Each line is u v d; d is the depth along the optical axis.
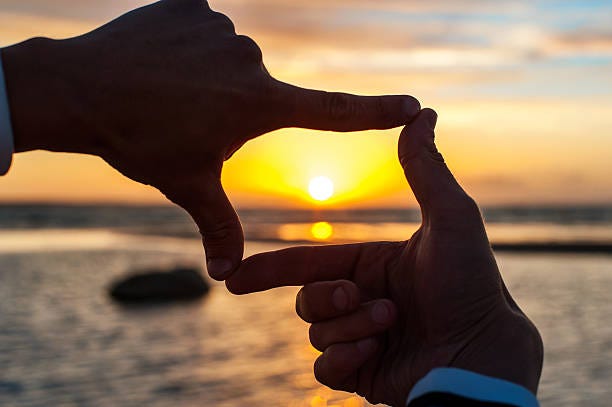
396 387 1.15
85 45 0.89
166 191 0.96
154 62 0.90
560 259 31.06
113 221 94.06
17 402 8.55
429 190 1.10
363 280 1.23
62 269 27.53
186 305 17.17
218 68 0.93
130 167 0.93
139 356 11.07
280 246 41.25
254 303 17.34
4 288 20.66
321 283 1.15
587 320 14.12
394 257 1.22
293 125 0.99
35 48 0.86
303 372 9.87
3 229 69.75
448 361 1.04
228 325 14.08
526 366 1.00
